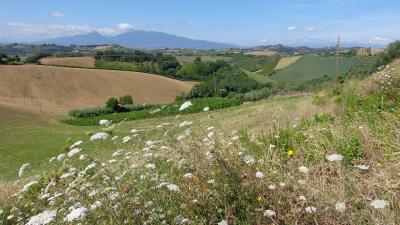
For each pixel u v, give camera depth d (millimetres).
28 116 56500
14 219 5035
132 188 3662
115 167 4859
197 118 6066
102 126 4590
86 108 62375
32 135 42312
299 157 4949
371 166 4281
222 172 4039
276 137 5457
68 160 5242
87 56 106875
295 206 3514
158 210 3369
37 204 5047
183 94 75125
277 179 4043
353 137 4891
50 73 72000
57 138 38625
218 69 95625
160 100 72500
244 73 91875
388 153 4316
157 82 79750
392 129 5102
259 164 4383
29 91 67188
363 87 10289
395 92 8609
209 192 3900
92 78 74250
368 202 3465
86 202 3812
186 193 3939
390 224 2967
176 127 5293
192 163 4504
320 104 10922
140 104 64688
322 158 4660
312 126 6230
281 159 4645
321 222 3330
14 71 70062
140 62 104250
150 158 4797
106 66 99000
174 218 3371
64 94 68500
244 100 52000
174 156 4969
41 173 6953
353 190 3609
